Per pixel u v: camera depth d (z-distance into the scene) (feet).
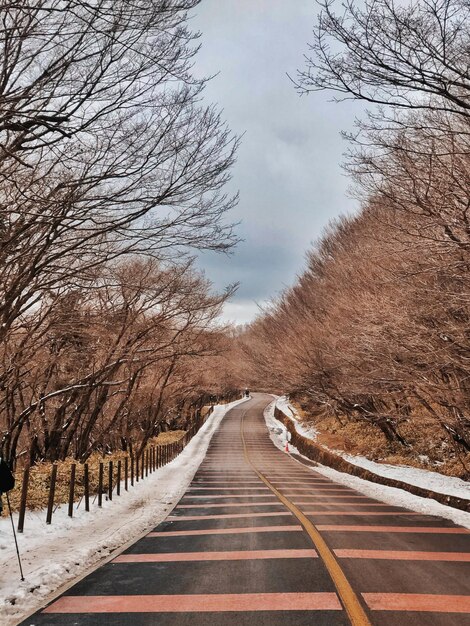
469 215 30.32
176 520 35.40
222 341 87.40
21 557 23.44
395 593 17.20
